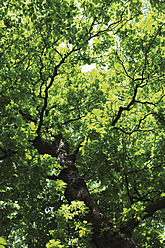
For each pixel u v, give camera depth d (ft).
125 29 30.48
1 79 24.36
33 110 32.86
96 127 26.89
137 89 34.45
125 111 36.01
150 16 29.96
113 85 36.09
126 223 23.66
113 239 21.36
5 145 22.26
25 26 27.32
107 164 29.91
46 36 27.25
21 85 24.76
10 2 25.45
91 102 33.71
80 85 35.09
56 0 22.36
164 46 31.35
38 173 22.93
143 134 35.63
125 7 27.45
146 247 30.19
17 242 29.12
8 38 28.09
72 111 36.58
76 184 24.49
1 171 22.41
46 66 30.17
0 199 21.72
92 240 22.17
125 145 30.09
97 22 27.14
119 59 32.58
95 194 34.24
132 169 31.45
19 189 23.36
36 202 23.62
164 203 25.58
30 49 28.02
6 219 21.43
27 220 22.70
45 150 28.25
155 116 33.22
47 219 24.64
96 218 22.36
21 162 22.58
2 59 26.71
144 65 31.78
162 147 31.96
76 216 22.41
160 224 34.81
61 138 30.48
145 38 30.19
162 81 32.78
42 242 23.45
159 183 30.40
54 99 37.09
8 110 22.94
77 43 26.20
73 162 26.91
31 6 23.82
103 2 25.86
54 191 21.65
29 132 22.45
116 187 29.86
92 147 31.17
